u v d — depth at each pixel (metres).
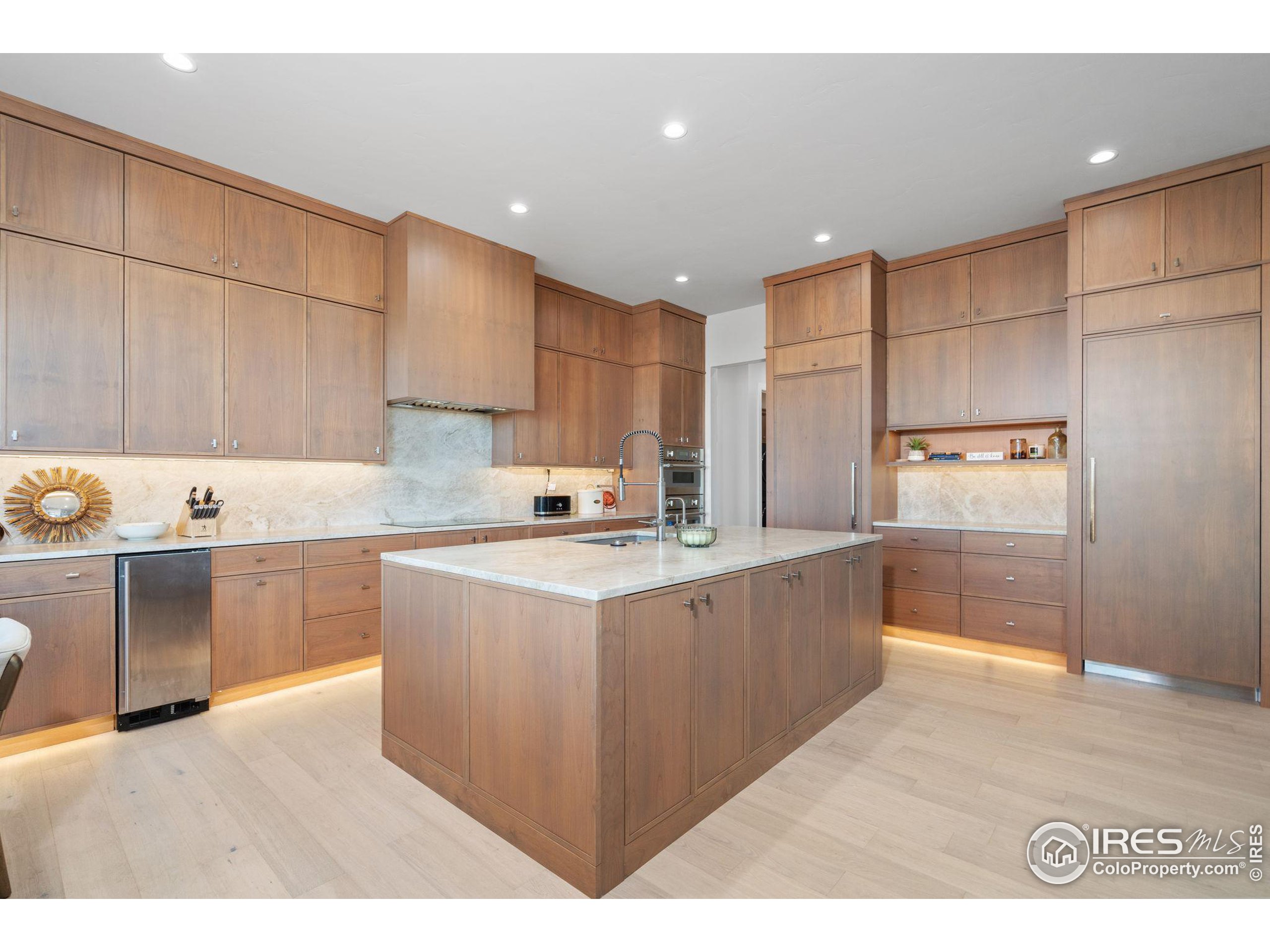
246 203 3.43
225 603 3.13
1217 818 2.12
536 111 2.79
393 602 2.55
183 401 3.20
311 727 2.90
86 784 2.34
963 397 4.41
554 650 1.84
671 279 5.22
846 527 4.62
